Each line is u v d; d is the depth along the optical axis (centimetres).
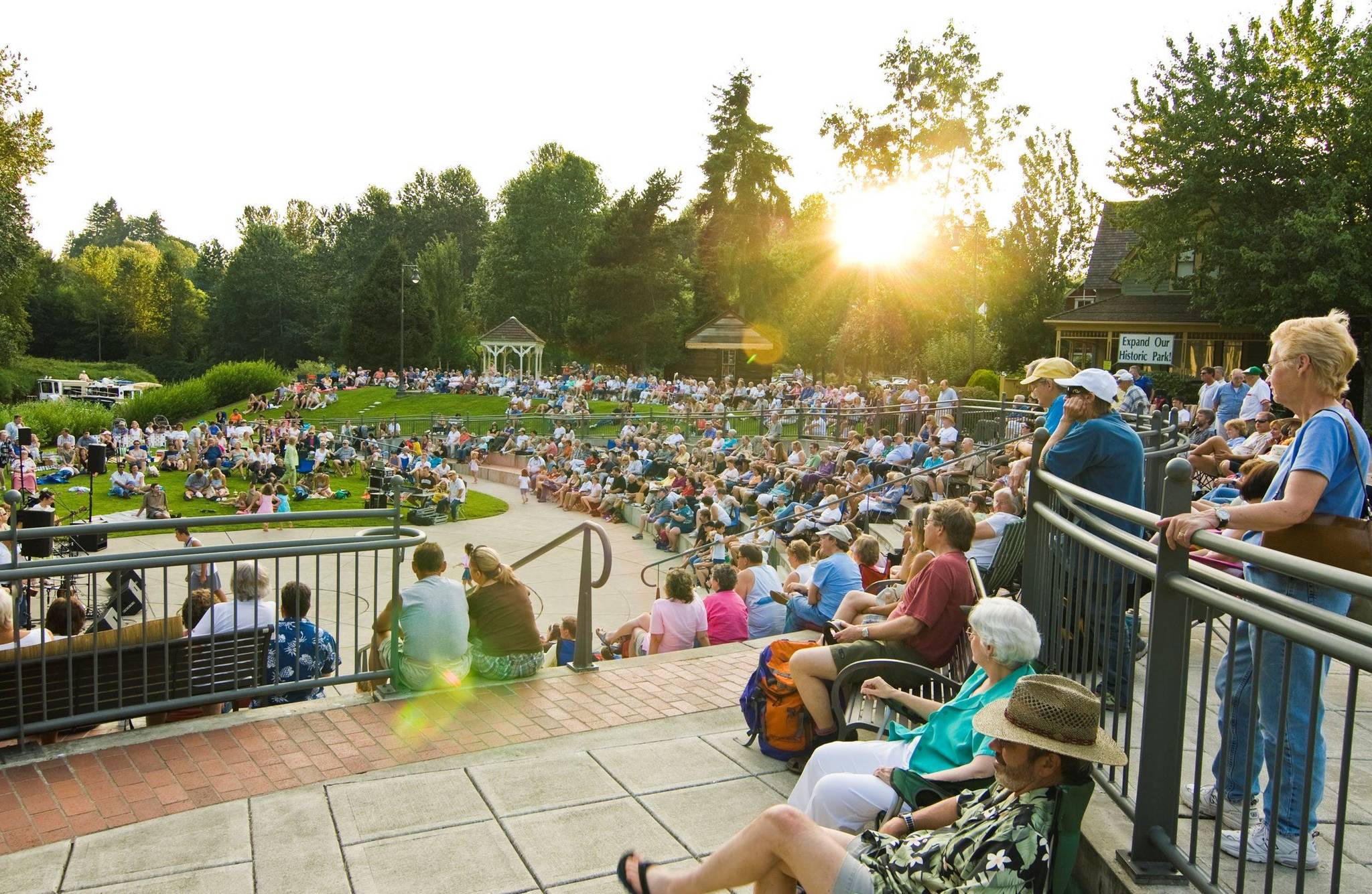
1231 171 2645
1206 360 3123
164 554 537
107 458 3291
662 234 6025
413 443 3344
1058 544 443
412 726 559
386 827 439
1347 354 310
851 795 372
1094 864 332
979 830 275
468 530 2325
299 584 623
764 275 5853
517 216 7694
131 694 557
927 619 487
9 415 4125
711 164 5888
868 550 785
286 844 421
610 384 4453
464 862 410
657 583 1636
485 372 5356
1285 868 312
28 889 382
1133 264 3152
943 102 3738
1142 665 550
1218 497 634
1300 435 310
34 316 8850
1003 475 1480
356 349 6762
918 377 4047
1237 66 2608
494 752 525
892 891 284
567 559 1955
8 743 521
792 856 299
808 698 487
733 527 1784
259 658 621
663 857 418
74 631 636
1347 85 2530
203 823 438
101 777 483
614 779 493
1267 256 2462
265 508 2420
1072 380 502
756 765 514
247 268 8944
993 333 4231
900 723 511
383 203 10100
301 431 3541
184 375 8856
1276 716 316
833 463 1886
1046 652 466
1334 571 222
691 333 6022
